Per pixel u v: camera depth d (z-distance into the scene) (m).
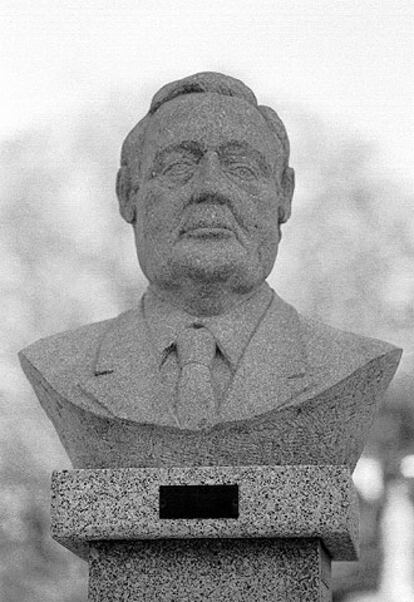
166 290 5.16
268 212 5.18
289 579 4.56
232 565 4.59
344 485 4.50
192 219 5.05
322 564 4.66
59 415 5.01
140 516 4.54
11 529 9.74
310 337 5.05
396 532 9.32
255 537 4.55
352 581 9.20
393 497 9.44
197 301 5.08
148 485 4.56
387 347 4.99
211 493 4.54
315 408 4.82
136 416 4.77
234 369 4.93
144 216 5.20
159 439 4.79
